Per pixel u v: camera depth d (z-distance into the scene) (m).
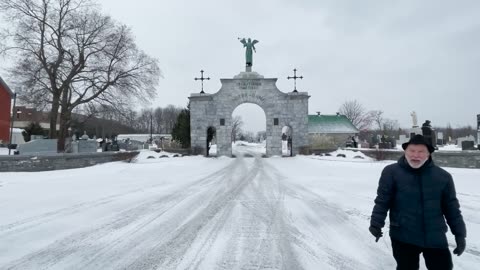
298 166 22.91
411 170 3.86
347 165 22.91
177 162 25.62
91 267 5.21
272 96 33.22
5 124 42.34
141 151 31.81
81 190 12.36
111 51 31.28
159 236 6.79
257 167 22.33
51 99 30.22
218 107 33.31
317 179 15.76
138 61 32.59
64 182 14.47
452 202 3.72
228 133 33.03
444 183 3.74
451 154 22.67
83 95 31.20
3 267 5.19
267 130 33.12
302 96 33.03
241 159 29.69
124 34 31.77
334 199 10.78
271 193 11.97
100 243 6.35
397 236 3.84
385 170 4.07
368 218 8.29
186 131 36.78
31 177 16.16
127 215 8.53
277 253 5.83
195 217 8.37
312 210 9.17
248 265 5.29
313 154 32.66
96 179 15.59
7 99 42.59
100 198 10.79
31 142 23.38
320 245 6.26
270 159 29.42
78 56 30.48
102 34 31.17
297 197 11.16
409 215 3.76
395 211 3.89
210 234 6.94
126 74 31.80
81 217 8.27
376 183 14.29
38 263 5.37
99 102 31.78
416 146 3.81
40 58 28.62
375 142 49.38
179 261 5.45
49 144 24.42
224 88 33.34
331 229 7.33
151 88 33.34
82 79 30.55
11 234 6.87
